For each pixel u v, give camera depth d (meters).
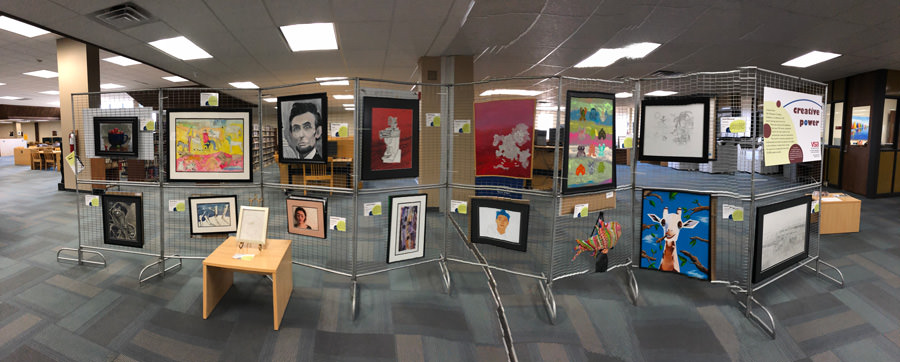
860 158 6.89
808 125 2.82
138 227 3.05
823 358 2.13
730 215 2.64
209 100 2.94
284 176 6.22
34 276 2.98
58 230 4.27
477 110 2.85
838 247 3.79
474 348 2.20
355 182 2.64
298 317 2.45
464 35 4.50
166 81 8.43
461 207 2.91
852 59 5.75
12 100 12.36
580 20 3.99
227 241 2.74
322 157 2.68
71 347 2.11
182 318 2.41
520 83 7.86
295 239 3.94
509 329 2.38
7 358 2.01
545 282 2.78
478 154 2.89
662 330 2.38
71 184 6.82
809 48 5.07
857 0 3.45
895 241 3.99
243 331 2.29
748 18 3.93
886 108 6.61
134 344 2.15
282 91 8.91
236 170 2.98
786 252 2.73
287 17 3.88
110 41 4.64
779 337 2.30
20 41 5.71
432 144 5.45
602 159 2.75
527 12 3.77
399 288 2.88
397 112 2.73
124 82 8.52
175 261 3.30
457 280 3.04
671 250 2.78
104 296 2.67
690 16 3.88
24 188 7.25
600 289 2.88
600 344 2.25
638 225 3.98
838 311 2.58
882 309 2.61
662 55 5.45
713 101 2.55
